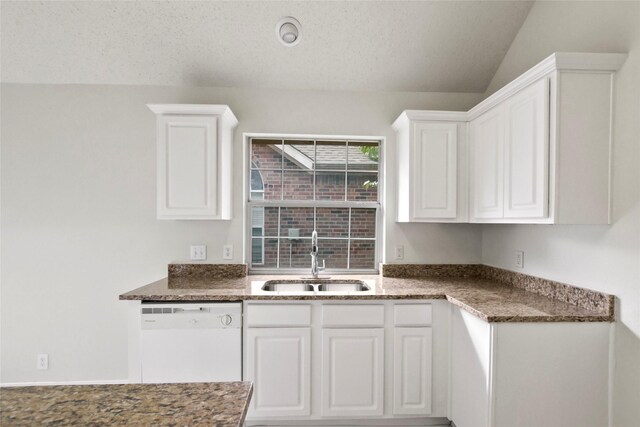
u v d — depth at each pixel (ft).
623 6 5.40
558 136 5.49
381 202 9.82
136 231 9.03
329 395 7.24
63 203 8.87
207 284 8.18
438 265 9.44
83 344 8.93
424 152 8.18
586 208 5.54
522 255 7.80
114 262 8.99
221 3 7.37
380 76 8.95
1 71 8.46
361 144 9.95
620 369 5.47
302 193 9.89
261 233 9.82
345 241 9.93
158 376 7.00
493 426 5.60
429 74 8.92
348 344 7.23
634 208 5.23
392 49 8.31
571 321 5.59
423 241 9.49
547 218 5.62
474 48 8.33
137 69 8.61
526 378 5.61
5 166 8.77
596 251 5.86
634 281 5.24
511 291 7.51
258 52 8.30
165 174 7.99
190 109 7.89
